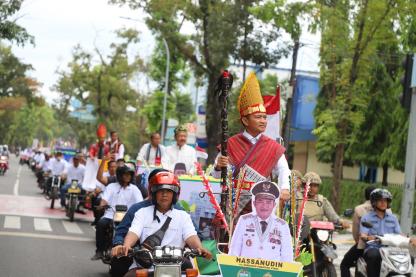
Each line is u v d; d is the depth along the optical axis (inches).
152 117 1911.9
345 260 452.4
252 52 1393.9
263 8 1006.4
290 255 268.8
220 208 307.0
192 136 1224.8
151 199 287.4
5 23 899.4
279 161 317.4
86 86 2664.9
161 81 1884.8
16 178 1899.6
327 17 952.3
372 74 1181.1
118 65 2608.3
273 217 271.3
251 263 265.7
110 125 2704.2
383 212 429.4
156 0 1400.1
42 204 1050.1
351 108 1000.2
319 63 992.2
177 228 283.1
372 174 1528.1
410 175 510.3
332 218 469.1
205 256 273.1
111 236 506.3
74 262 535.2
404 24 947.3
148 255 270.7
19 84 2623.0
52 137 6092.5
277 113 414.6
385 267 396.5
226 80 317.7
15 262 513.0
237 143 320.2
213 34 1382.9
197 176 412.5
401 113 1193.4
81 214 938.1
